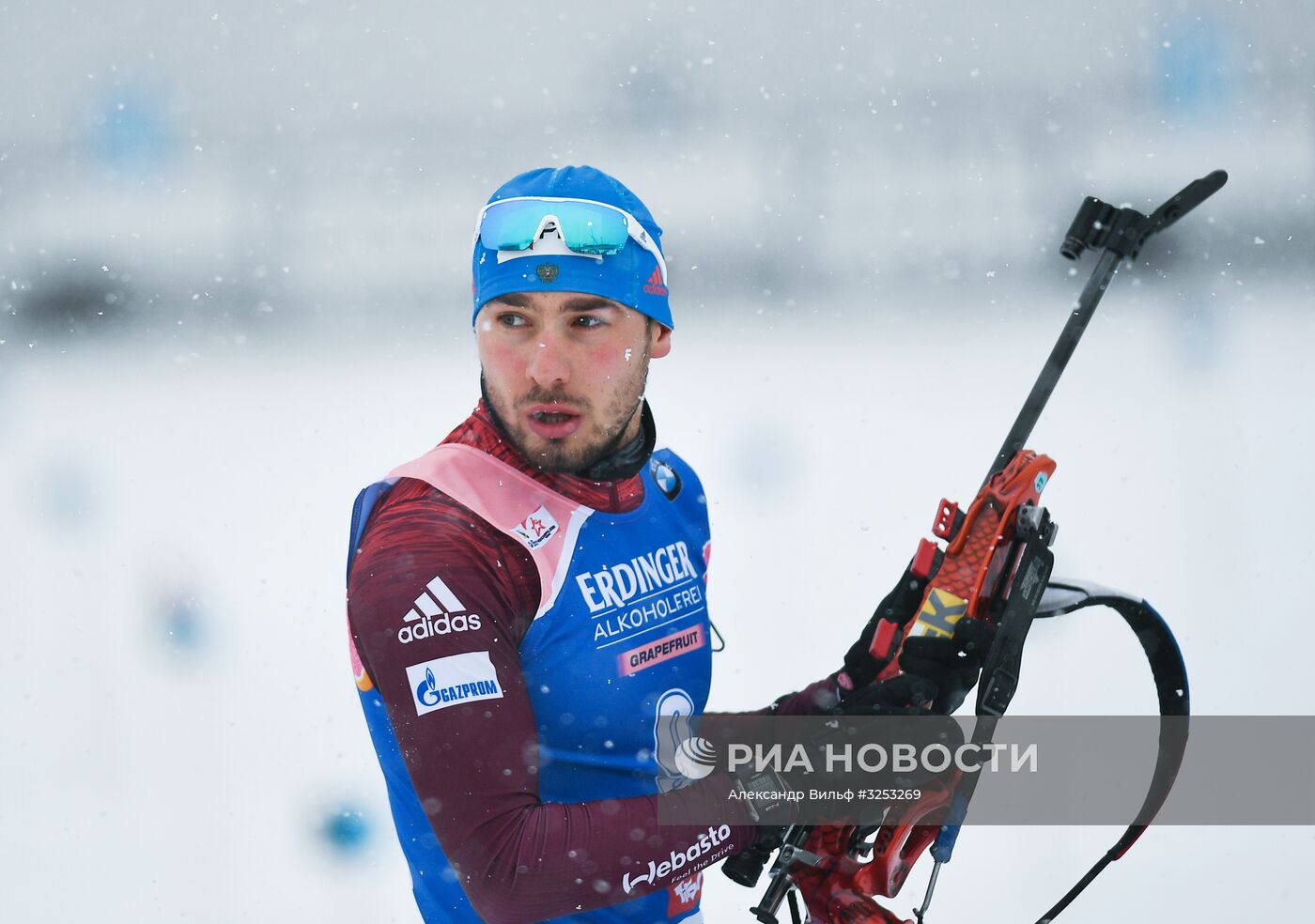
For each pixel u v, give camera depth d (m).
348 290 39.22
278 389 28.73
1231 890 9.89
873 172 41.41
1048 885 10.12
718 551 16.78
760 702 12.61
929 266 36.62
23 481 23.30
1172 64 41.44
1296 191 39.28
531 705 5.86
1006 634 5.98
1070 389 24.56
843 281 36.66
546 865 5.48
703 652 6.76
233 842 11.30
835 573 15.95
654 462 6.94
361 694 6.31
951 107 42.31
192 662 15.22
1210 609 14.80
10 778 12.81
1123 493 18.84
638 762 6.30
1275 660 13.41
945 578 6.31
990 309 31.88
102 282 39.78
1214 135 40.84
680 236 39.44
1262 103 41.19
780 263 37.75
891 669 6.50
